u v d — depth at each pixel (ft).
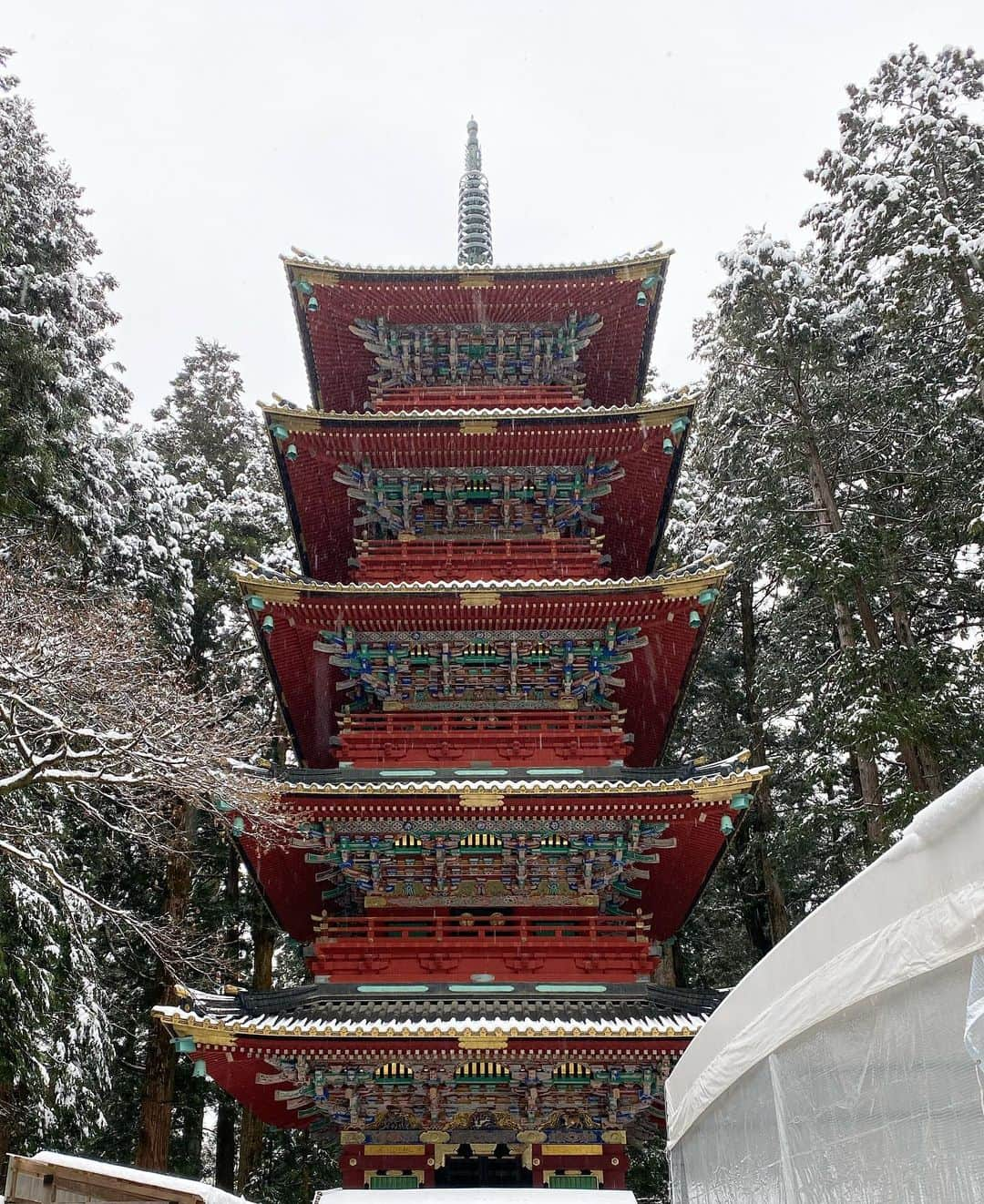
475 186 102.94
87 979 68.49
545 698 67.72
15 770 61.72
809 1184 21.01
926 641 92.68
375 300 74.74
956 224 78.69
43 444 70.64
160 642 83.20
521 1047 51.31
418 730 66.08
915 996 16.97
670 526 108.06
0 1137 67.00
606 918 59.88
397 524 73.15
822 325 86.17
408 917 60.29
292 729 73.05
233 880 96.78
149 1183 24.63
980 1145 14.98
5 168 77.05
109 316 84.53
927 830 16.34
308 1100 54.85
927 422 87.66
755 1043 24.14
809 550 84.38
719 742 105.29
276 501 107.96
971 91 81.76
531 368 78.84
